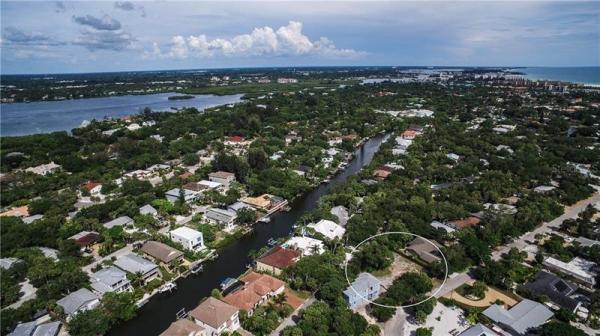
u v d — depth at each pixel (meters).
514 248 107.12
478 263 104.81
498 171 171.50
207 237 120.25
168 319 87.50
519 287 91.94
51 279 96.31
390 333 79.69
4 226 120.50
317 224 123.00
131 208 136.12
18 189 158.62
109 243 113.50
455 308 87.06
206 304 83.62
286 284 97.19
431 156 199.00
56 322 81.50
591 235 116.19
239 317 83.50
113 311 84.31
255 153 186.88
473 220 126.56
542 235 117.50
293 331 75.38
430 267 101.06
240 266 109.44
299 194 164.00
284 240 119.94
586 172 177.50
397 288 89.19
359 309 87.31
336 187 156.38
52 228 121.75
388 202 135.62
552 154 196.50
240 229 130.00
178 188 159.00
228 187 166.50
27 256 105.62
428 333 75.88
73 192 158.62
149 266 101.00
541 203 135.88
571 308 83.69
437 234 116.31
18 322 81.06
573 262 103.06
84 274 95.94
